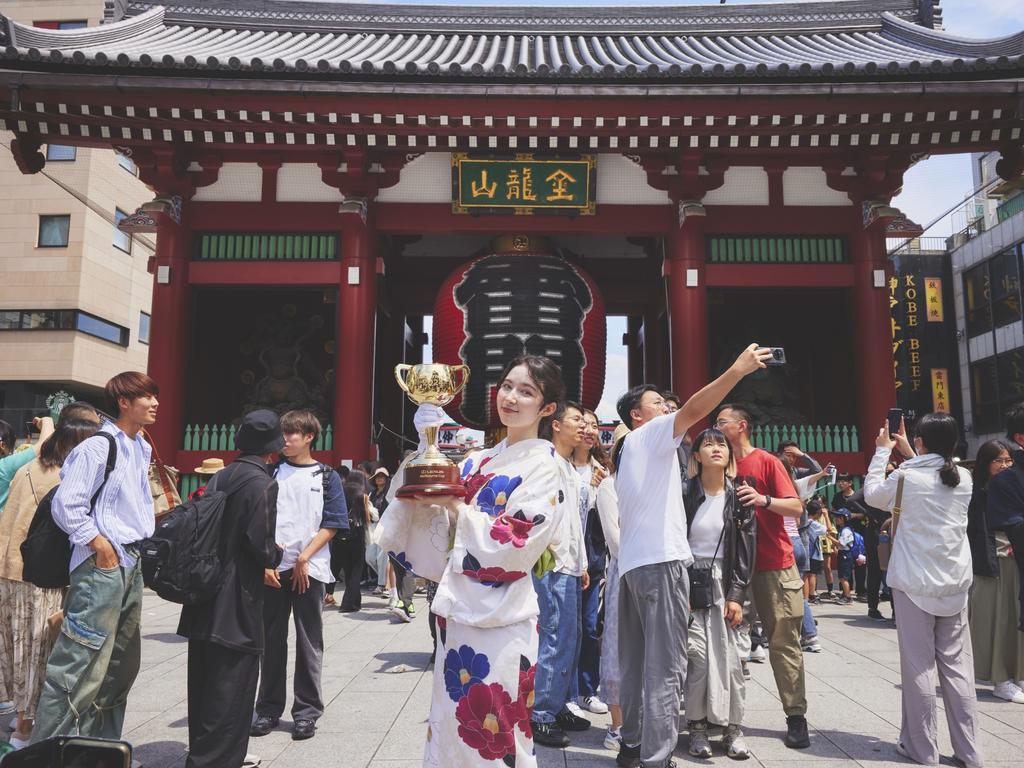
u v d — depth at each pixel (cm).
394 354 1727
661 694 403
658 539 420
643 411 489
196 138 1284
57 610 485
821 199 1353
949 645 456
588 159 1327
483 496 298
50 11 3148
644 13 1864
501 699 278
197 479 1261
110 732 443
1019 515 569
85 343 2964
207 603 392
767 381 1449
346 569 1012
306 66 1155
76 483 401
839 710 560
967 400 2633
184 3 1803
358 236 1315
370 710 552
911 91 1145
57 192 2975
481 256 1395
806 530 804
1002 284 2461
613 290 1719
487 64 1529
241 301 1633
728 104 1188
